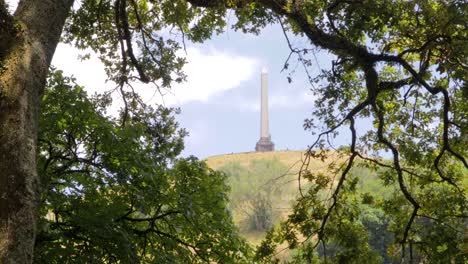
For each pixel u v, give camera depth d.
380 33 12.98
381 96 14.06
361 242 13.52
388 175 14.41
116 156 12.80
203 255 14.44
